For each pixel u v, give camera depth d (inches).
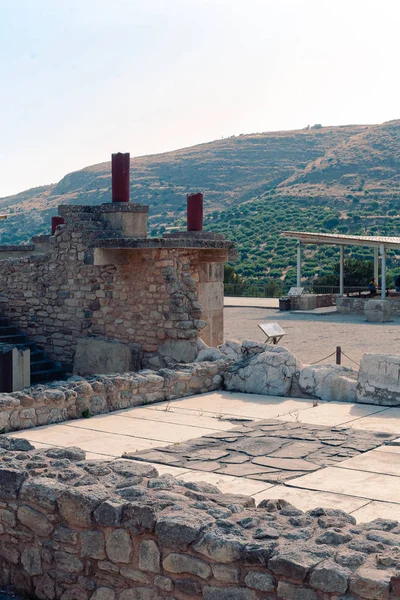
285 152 6968.5
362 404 435.5
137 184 6535.4
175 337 574.2
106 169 7288.4
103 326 614.5
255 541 178.2
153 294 584.1
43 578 217.0
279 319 1252.5
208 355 526.9
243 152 7057.1
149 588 193.6
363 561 166.4
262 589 172.4
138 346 593.6
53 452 257.9
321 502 253.3
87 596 206.5
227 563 177.8
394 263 2908.5
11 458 247.4
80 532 207.8
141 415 406.6
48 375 617.6
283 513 199.9
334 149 6496.1
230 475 287.6
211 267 644.7
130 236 615.2
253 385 476.7
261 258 3149.6
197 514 194.4
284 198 5132.9
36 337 655.8
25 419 374.3
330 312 1374.3
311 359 762.8
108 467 241.0
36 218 6210.6
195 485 225.8
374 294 1505.9
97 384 412.5
